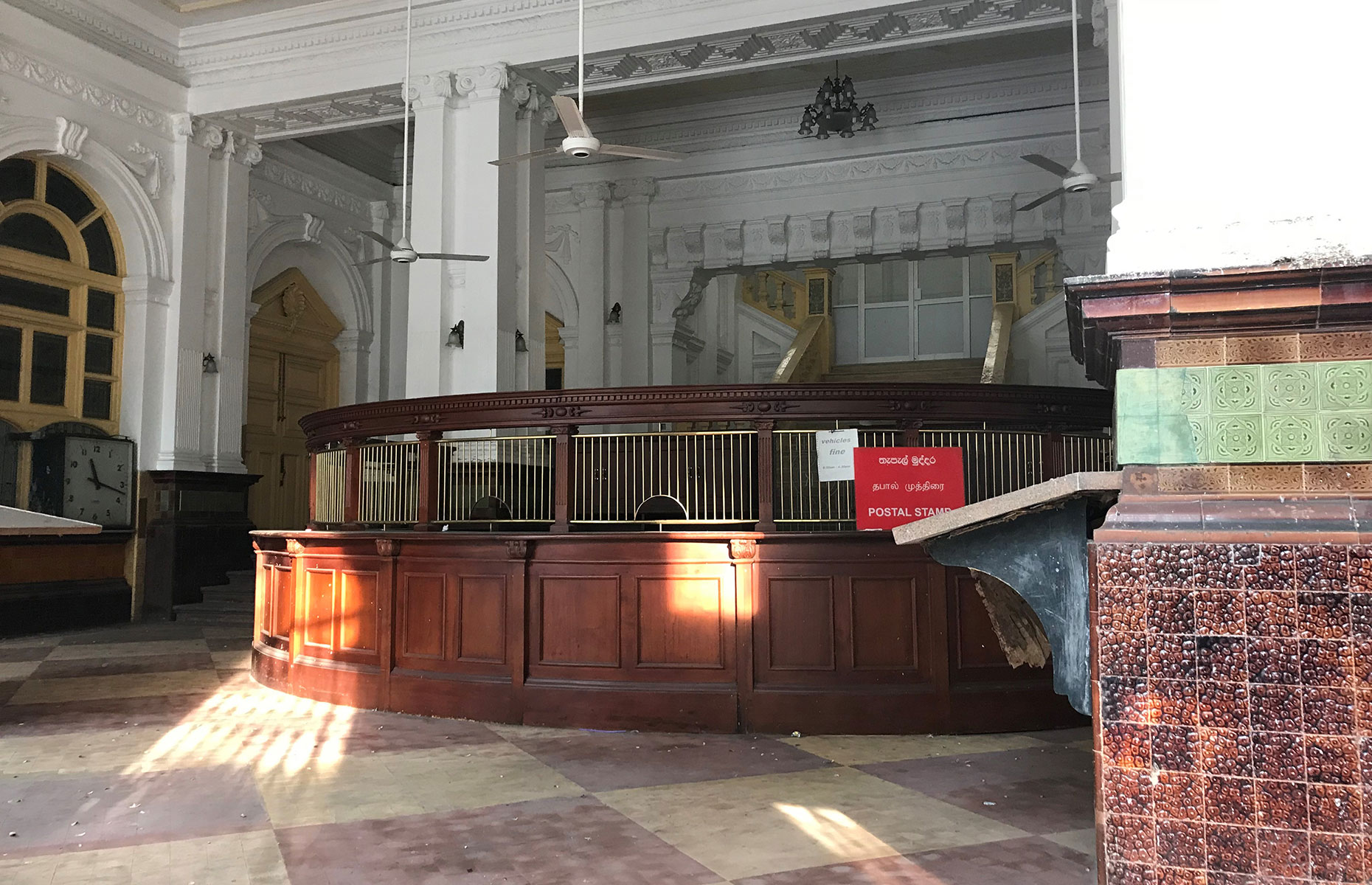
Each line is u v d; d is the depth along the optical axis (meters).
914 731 6.01
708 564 6.18
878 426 6.50
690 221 15.12
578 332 15.44
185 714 6.68
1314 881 2.27
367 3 11.45
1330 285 2.33
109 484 11.88
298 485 15.25
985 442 6.26
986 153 13.91
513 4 10.85
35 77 10.94
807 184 14.66
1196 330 2.44
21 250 11.17
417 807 4.51
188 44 12.42
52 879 3.62
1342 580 2.29
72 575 11.54
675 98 14.73
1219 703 2.34
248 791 4.79
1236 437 2.40
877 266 19.14
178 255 12.55
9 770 5.21
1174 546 2.38
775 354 18.64
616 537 6.21
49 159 11.34
